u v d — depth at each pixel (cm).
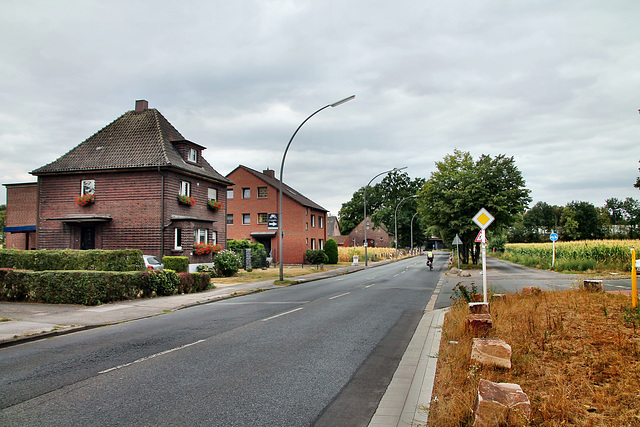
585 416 420
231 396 525
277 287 2075
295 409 485
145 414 467
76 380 588
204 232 2881
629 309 841
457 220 3403
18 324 1007
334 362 680
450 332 820
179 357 710
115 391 542
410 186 9194
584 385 493
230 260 2606
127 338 873
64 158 2783
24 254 1655
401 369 643
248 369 640
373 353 739
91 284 1342
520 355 606
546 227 10525
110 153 2736
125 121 2959
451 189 3591
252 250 3519
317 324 1016
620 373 517
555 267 3080
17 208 3134
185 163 2833
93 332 953
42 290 1371
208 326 999
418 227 9188
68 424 440
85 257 1628
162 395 528
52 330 934
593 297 1047
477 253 3850
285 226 4556
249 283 2180
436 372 603
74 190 2725
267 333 908
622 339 621
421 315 1159
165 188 2594
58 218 2600
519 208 3391
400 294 1684
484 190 3331
